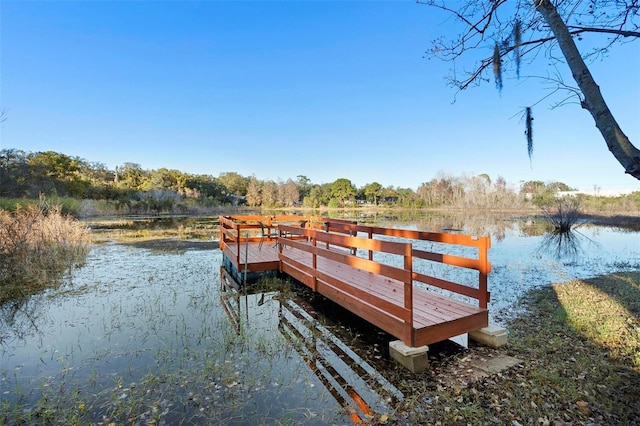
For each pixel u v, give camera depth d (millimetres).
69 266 7527
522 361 2934
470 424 2121
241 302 5004
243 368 2984
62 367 3004
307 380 2783
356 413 2324
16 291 5527
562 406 2248
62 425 2184
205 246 10875
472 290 3465
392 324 3117
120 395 2535
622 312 4141
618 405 2207
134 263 8102
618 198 25094
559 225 15586
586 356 2967
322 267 5340
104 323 4117
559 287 5621
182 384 2695
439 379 2730
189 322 4160
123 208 27828
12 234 6910
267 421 2240
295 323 4137
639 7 2061
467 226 18328
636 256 9008
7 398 2516
